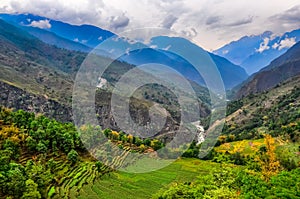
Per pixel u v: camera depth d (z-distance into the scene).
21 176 50.19
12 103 163.00
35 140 69.69
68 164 69.62
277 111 152.75
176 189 43.97
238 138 109.44
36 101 168.25
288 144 87.00
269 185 35.19
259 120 149.62
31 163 58.78
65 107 167.88
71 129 80.56
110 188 60.34
